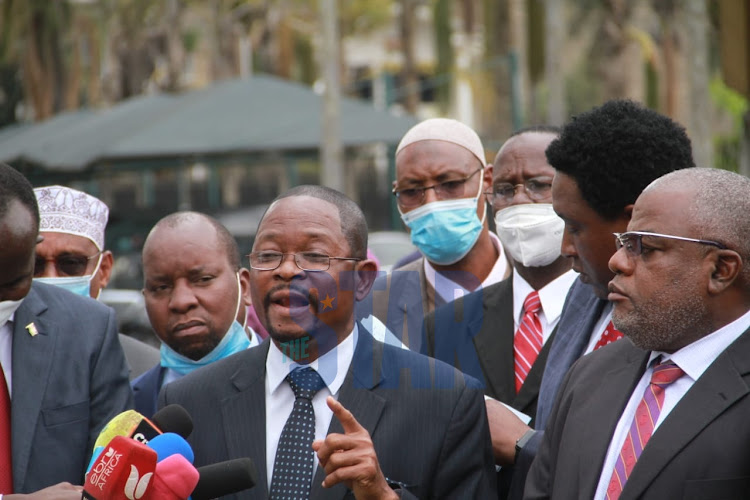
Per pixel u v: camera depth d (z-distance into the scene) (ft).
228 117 70.95
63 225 18.51
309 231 12.51
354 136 70.13
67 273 18.65
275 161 75.05
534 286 16.28
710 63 123.54
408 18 157.99
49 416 13.89
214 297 16.92
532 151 16.81
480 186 18.97
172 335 16.98
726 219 11.16
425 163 18.75
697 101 82.02
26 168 84.23
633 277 11.44
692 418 10.87
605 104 13.97
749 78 42.73
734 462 10.55
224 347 17.28
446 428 12.52
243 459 11.57
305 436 12.36
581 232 13.79
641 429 11.36
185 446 11.44
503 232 16.67
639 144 13.28
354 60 201.98
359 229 13.05
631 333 11.49
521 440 13.65
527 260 16.20
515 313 16.14
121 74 172.35
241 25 168.55
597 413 11.91
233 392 13.00
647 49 119.96
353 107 73.56
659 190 11.51
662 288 11.20
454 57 137.28
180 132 68.74
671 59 119.14
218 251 17.12
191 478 10.87
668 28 118.32
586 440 11.79
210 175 94.79
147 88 179.32
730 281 11.10
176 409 12.10
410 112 156.76
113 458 10.74
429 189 18.72
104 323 14.99
